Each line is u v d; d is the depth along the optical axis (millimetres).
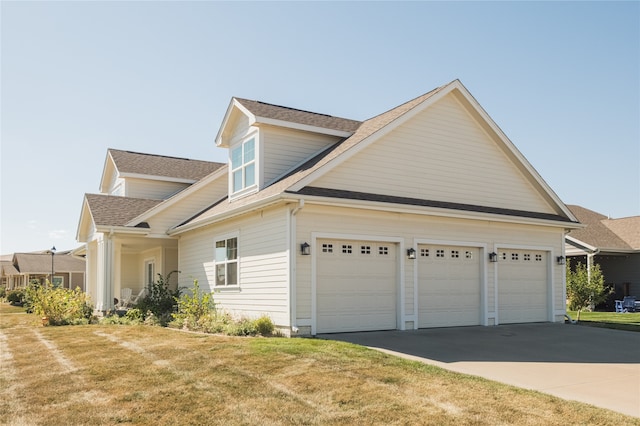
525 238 17797
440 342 12539
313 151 17297
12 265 56188
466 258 16375
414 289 15008
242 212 14930
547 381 8719
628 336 14375
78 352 11391
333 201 13305
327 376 8562
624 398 7688
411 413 6855
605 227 30719
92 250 25203
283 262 13414
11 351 12062
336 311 13688
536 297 17984
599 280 22156
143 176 25484
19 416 7004
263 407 7152
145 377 8789
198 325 15125
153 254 24031
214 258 17672
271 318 13898
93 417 6902
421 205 15062
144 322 17875
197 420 6730
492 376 9000
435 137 16453
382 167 15203
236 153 18094
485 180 17484
